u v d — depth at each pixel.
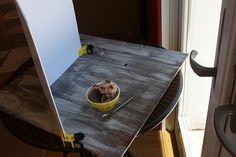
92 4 1.44
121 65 0.87
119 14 1.47
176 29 1.14
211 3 0.95
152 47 0.95
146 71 0.84
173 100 0.79
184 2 1.03
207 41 1.00
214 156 0.66
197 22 1.04
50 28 0.75
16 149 1.37
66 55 0.86
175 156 1.39
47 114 0.72
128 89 0.78
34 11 0.69
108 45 0.97
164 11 1.09
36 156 1.42
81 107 0.73
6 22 1.10
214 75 0.59
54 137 0.72
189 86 1.22
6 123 0.79
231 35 0.46
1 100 0.79
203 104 1.20
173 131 1.51
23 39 1.04
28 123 0.75
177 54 0.90
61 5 0.78
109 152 0.61
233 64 0.49
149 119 0.73
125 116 0.69
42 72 0.57
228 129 0.54
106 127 0.67
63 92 0.79
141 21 1.36
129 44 0.97
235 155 0.44
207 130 0.70
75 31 0.87
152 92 0.76
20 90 0.81
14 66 0.97
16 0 0.52
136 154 1.40
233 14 0.45
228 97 0.54
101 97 0.72
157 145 1.44
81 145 0.63
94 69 0.87
